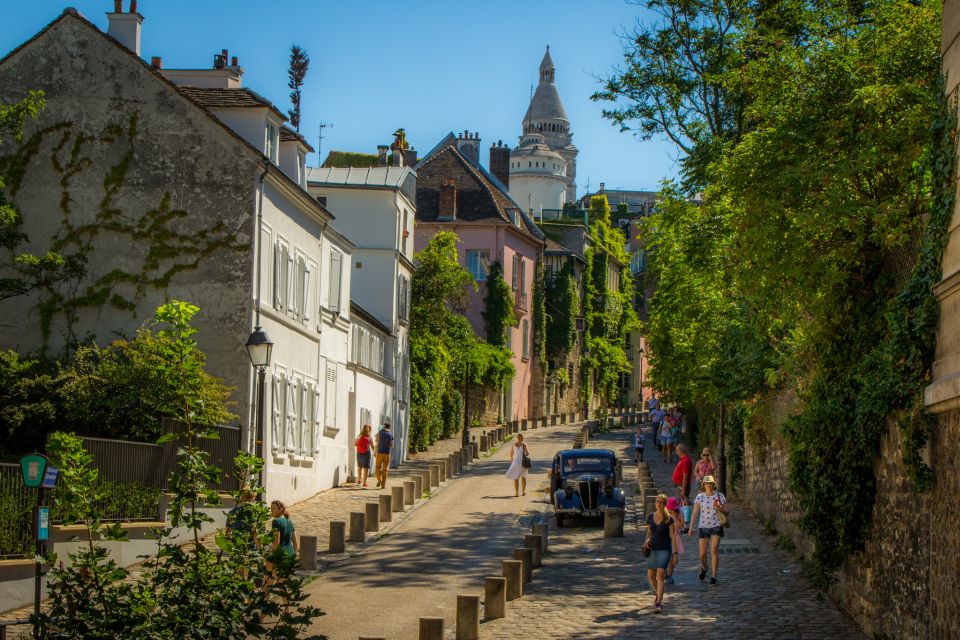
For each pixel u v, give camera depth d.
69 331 30.05
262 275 30.80
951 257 14.09
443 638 16.28
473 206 73.62
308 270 35.25
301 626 14.26
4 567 17.81
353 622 19.05
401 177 47.50
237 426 29.56
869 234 18.03
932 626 13.78
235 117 31.92
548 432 65.88
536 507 34.56
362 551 26.45
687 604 19.95
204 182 30.34
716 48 33.16
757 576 22.38
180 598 12.26
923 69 19.53
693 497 35.72
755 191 19.50
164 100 30.55
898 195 18.09
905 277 16.69
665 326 36.41
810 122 19.75
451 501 35.75
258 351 23.75
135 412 26.19
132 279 30.19
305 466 34.81
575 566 24.70
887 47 19.95
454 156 75.94
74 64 30.66
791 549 24.78
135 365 27.03
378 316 46.47
